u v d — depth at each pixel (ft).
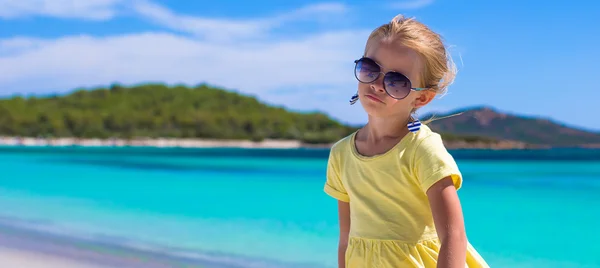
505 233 30.25
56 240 25.52
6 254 22.30
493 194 50.88
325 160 152.35
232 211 37.78
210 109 491.72
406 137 6.94
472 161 149.59
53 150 245.04
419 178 6.75
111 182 64.39
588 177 73.77
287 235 27.91
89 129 408.67
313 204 41.73
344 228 8.18
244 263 21.47
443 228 6.53
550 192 52.54
